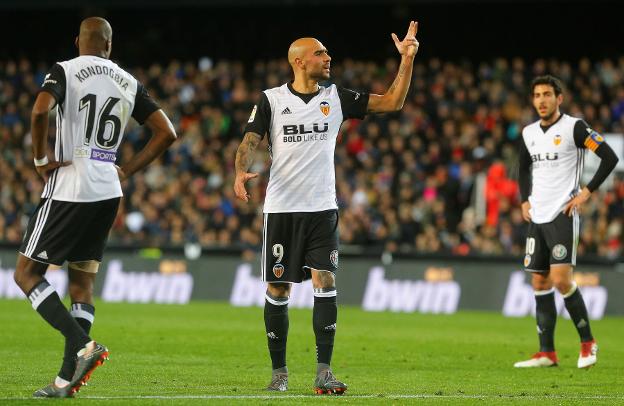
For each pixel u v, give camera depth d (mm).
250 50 98188
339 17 96188
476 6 93000
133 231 67938
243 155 20688
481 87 78375
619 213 60875
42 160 18812
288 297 21438
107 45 19719
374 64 89938
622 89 76562
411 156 69188
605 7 90125
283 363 21453
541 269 28234
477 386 23047
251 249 58875
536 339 37719
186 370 25281
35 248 18891
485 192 63156
